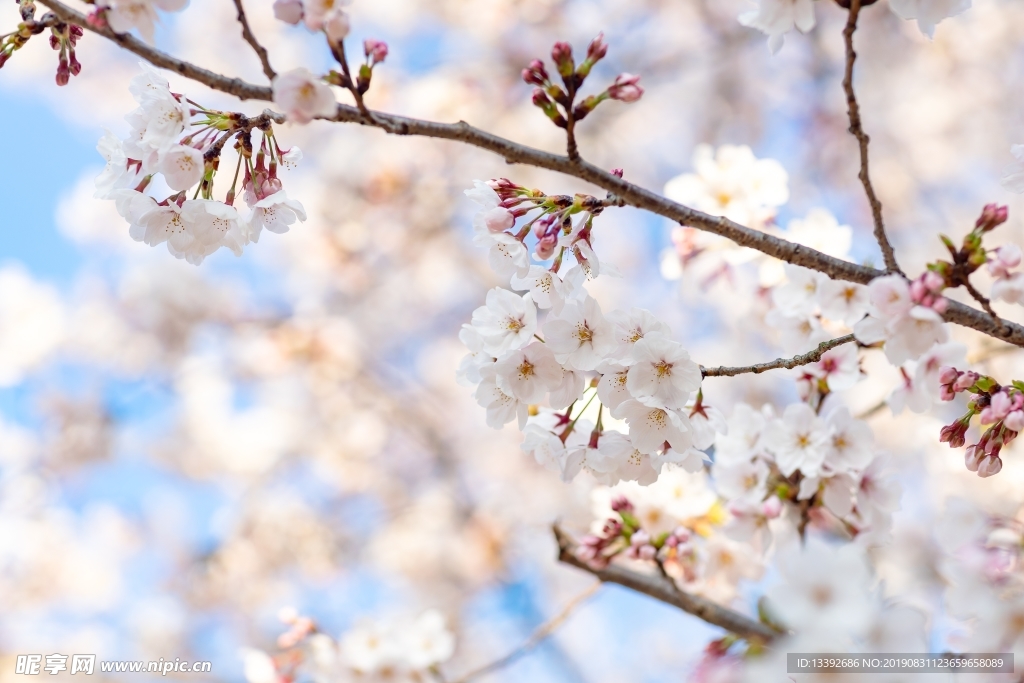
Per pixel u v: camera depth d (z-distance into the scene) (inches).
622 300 370.0
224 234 88.7
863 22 348.8
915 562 217.9
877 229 82.7
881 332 83.4
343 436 377.4
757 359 320.2
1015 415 85.4
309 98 76.5
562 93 82.7
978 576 91.4
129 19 77.3
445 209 354.6
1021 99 337.7
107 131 93.4
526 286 88.6
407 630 161.6
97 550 375.2
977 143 345.4
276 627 357.7
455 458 381.4
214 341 385.7
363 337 392.8
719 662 122.9
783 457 117.3
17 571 353.1
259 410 387.2
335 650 159.0
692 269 139.9
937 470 180.9
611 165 369.7
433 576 363.9
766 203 133.0
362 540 368.8
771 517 122.0
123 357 380.8
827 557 81.1
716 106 377.4
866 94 354.9
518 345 88.2
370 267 372.8
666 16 366.9
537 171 345.1
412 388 400.8
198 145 85.4
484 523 352.5
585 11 360.2
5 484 366.9
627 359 87.4
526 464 366.6
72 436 371.9
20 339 376.2
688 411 99.2
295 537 359.3
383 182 346.9
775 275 136.9
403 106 344.8
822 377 120.7
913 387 108.8
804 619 79.4
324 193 357.7
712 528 145.7
